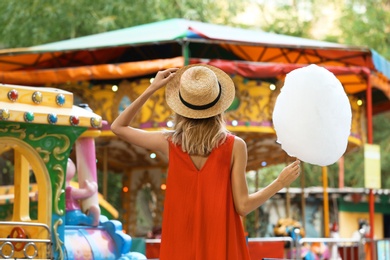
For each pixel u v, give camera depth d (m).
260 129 17.86
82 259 9.38
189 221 6.18
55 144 8.73
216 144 6.23
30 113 8.32
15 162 9.30
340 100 6.12
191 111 6.27
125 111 6.42
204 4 27.30
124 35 18.34
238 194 6.23
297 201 25.62
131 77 17.89
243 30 20.11
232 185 6.24
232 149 6.23
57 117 8.53
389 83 19.52
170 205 6.23
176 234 6.19
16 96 8.31
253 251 14.30
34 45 26.25
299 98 6.08
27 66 19.53
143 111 17.61
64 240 8.85
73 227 9.60
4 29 26.48
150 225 21.81
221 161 6.22
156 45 19.83
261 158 22.97
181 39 16.78
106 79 17.97
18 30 26.25
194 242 6.14
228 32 18.86
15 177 9.28
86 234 9.62
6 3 26.48
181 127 6.31
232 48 19.64
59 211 8.77
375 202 26.75
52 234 8.73
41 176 8.70
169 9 26.33
